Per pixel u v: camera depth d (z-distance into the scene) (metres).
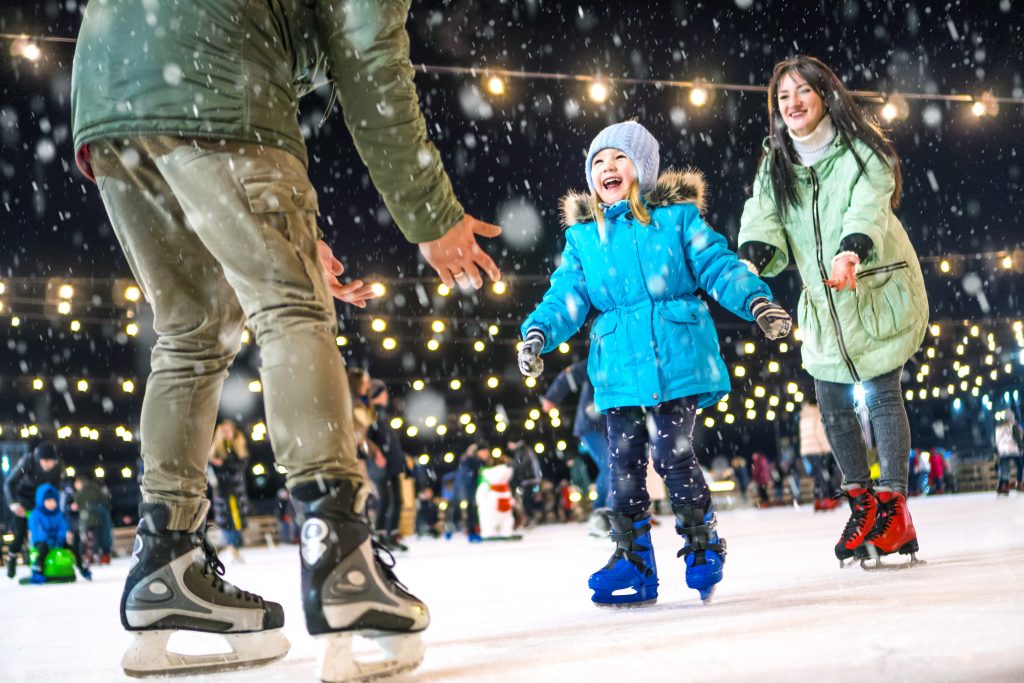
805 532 6.75
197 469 1.89
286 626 2.69
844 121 3.44
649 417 2.64
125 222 1.87
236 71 1.66
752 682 1.18
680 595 2.85
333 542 1.49
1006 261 14.30
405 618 1.49
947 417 24.30
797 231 3.59
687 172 2.82
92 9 1.79
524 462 16.62
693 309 2.70
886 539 3.22
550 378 21.38
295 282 1.62
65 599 5.27
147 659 1.81
